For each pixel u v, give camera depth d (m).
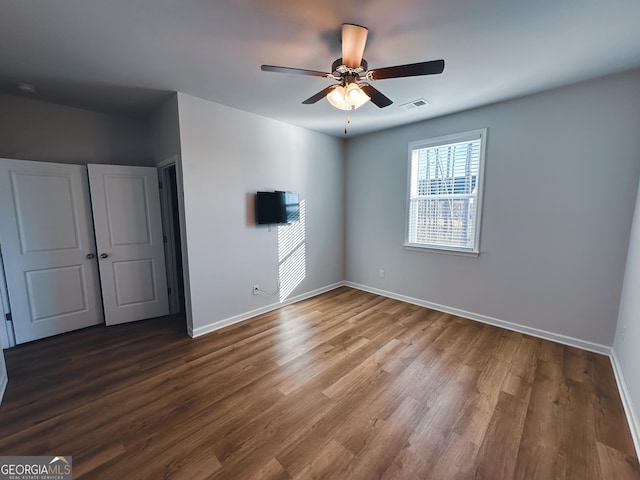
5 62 2.04
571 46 1.86
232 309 3.18
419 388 2.03
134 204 3.22
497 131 2.89
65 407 1.86
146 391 2.02
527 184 2.76
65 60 2.02
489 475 1.38
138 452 1.51
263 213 3.29
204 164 2.82
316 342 2.74
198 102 2.72
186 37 1.76
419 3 1.45
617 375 2.11
